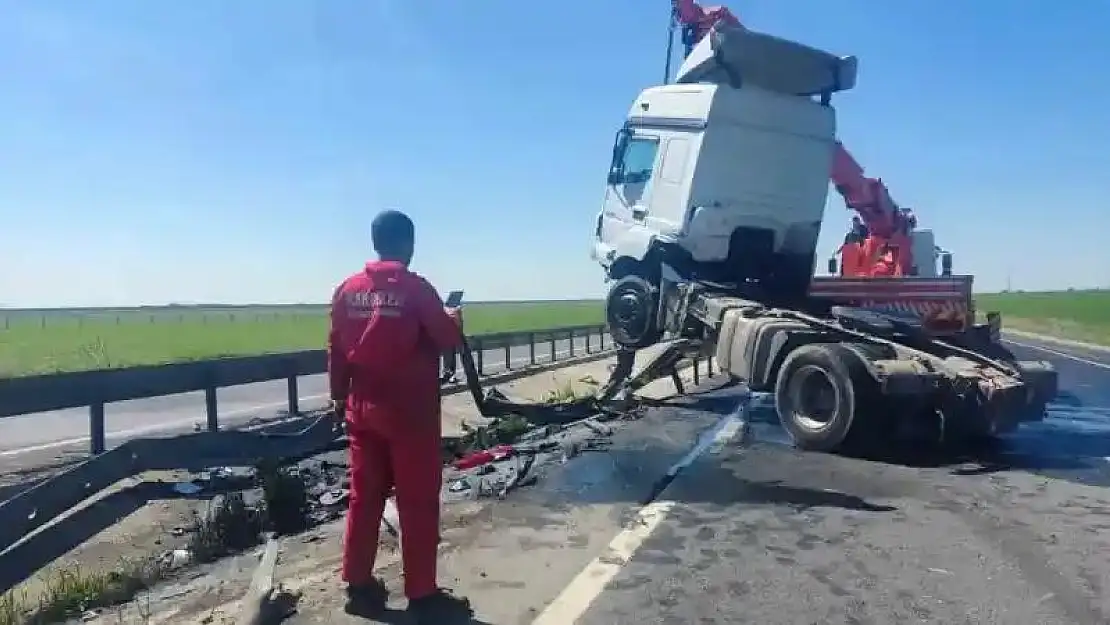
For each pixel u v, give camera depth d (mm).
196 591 5293
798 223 14070
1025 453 9867
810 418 10055
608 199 14719
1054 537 6242
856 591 5066
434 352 4691
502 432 10953
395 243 4727
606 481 8219
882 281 13945
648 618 4621
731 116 13203
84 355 24500
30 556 5301
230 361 10344
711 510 7047
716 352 11812
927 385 9555
